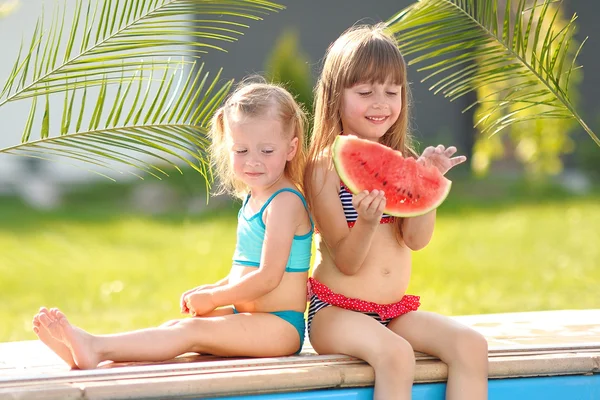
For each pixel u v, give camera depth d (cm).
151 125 394
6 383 317
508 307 829
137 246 1246
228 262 1103
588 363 372
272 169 397
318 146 428
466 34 447
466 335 366
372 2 2152
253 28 2078
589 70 2158
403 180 386
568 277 992
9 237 1310
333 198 409
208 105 406
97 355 359
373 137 428
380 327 369
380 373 352
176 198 1722
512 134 1470
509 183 1922
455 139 2162
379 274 404
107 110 1600
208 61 2014
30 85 379
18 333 725
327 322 389
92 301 884
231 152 401
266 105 397
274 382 335
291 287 398
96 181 1861
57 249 1219
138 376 327
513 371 365
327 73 434
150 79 391
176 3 396
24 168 1862
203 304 397
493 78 451
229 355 386
